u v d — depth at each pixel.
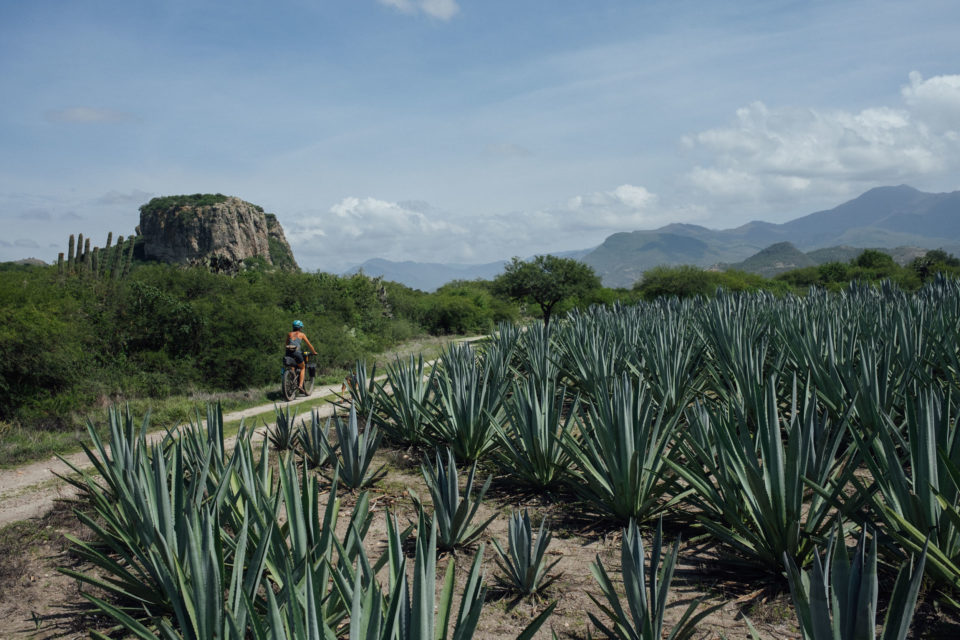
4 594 4.43
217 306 16.67
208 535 2.71
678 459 5.75
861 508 4.23
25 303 13.02
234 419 11.40
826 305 13.88
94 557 4.04
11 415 11.20
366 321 28.08
